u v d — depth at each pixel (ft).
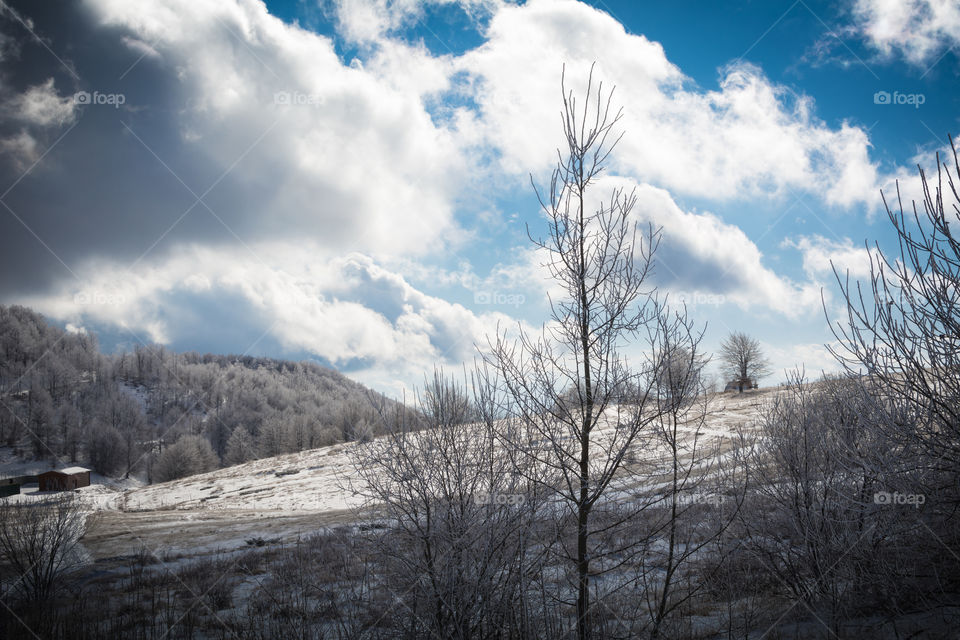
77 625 33.63
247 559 53.26
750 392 155.02
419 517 23.25
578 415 20.65
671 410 20.35
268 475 190.60
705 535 23.76
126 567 61.11
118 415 396.57
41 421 343.05
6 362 449.06
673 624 22.61
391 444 23.57
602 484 20.01
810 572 24.75
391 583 22.45
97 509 167.32
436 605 21.25
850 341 19.06
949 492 19.40
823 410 26.18
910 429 17.89
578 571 20.34
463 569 21.30
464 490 22.67
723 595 26.73
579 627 19.53
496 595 21.53
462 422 23.48
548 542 21.07
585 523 20.12
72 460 328.29
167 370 548.31
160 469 280.31
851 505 23.67
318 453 209.87
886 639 20.06
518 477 22.12
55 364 470.39
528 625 20.97
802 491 25.57
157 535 90.63
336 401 487.20
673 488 20.68
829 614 23.84
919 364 17.03
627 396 20.27
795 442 26.35
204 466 290.35
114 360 547.49
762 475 26.78
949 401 16.96
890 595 22.70
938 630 19.81
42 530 47.55
